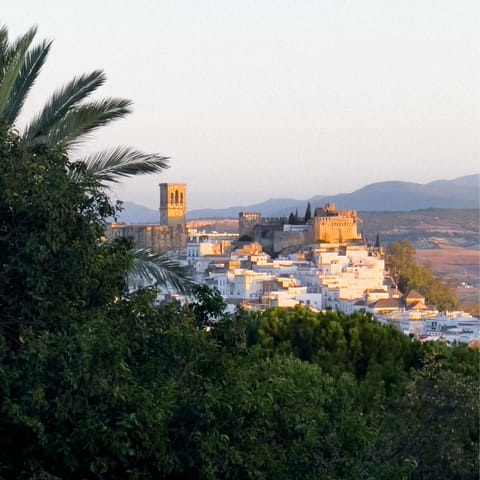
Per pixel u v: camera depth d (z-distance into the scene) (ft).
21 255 160.66
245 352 187.52
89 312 168.76
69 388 152.76
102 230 175.63
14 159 167.43
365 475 204.03
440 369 335.06
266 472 171.83
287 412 184.24
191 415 164.14
